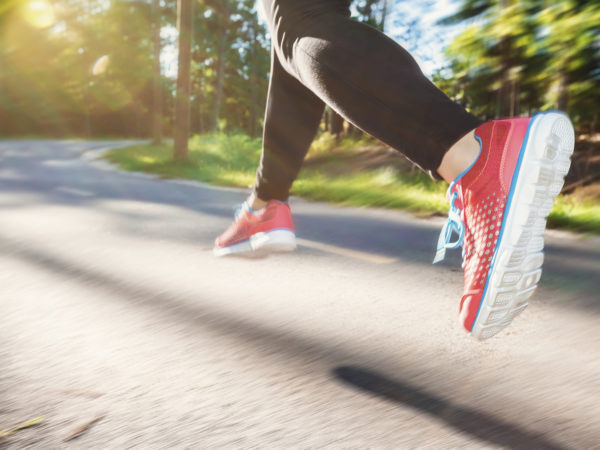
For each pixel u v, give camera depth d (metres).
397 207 5.46
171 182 8.96
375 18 5.38
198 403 1.39
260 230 1.95
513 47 4.55
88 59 37.09
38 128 42.59
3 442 1.22
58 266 3.05
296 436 1.22
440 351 1.68
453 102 1.15
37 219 4.79
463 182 1.20
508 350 1.67
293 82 1.67
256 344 1.81
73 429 1.27
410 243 3.60
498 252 1.21
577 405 1.32
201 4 36.44
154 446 1.19
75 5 37.25
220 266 2.96
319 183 7.24
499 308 1.27
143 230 4.20
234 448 1.18
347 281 2.59
